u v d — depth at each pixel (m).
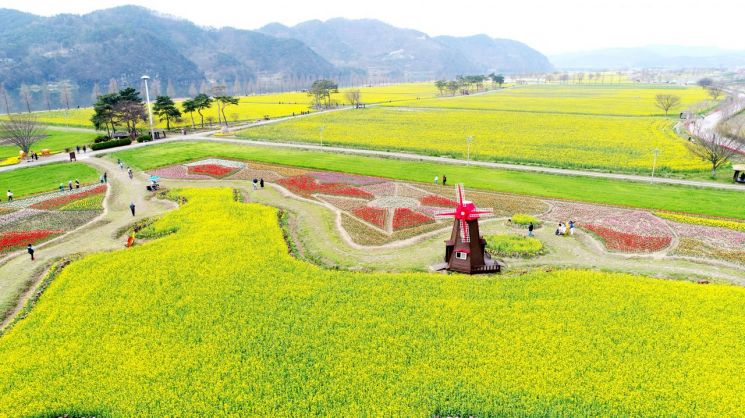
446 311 35.56
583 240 51.28
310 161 89.25
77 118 160.12
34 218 59.03
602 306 36.03
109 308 36.19
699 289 38.50
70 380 28.58
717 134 102.69
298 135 119.56
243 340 32.12
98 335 32.88
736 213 58.91
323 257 47.00
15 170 85.44
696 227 54.53
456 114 161.00
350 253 48.06
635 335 32.25
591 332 32.66
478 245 42.94
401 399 26.75
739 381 27.70
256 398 26.89
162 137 119.06
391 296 37.88
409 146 103.94
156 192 69.81
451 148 101.94
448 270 44.09
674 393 26.88
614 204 63.41
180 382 28.22
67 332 33.19
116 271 42.31
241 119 156.12
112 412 26.09
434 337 32.41
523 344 31.45
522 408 26.08
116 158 94.25
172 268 42.84
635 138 110.56
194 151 99.75
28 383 28.34
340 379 28.31
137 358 30.33
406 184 73.81
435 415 26.08
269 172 81.38
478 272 43.25
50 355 30.75
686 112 151.50
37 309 36.28
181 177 78.44
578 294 37.97
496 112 165.75
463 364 29.56
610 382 27.84
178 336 32.56
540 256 47.25
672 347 30.94
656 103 174.50
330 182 74.50
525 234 52.75
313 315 35.03
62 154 99.31
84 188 72.81
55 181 77.94
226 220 55.62
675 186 72.44
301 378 28.47
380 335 32.59
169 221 55.25
